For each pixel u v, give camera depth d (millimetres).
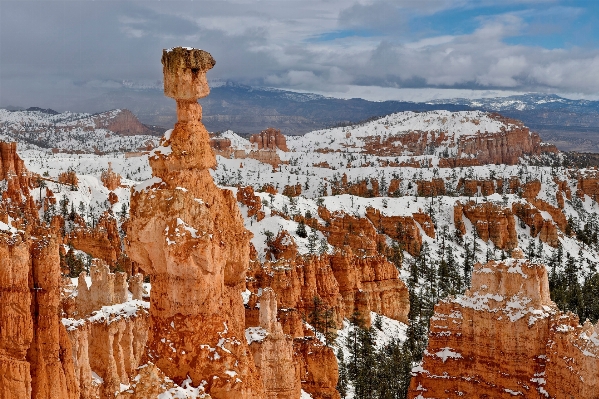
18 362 27953
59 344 30891
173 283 22938
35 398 29328
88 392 40406
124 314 50531
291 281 115625
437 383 57781
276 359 44844
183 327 22891
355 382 94500
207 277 23078
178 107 24438
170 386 21844
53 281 30031
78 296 56969
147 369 21328
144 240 23094
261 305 46344
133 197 23703
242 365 23406
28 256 28703
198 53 23938
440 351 59000
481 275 57688
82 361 40406
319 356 66250
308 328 84062
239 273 26000
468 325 57250
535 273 54594
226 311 24859
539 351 52781
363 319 125500
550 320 52875
